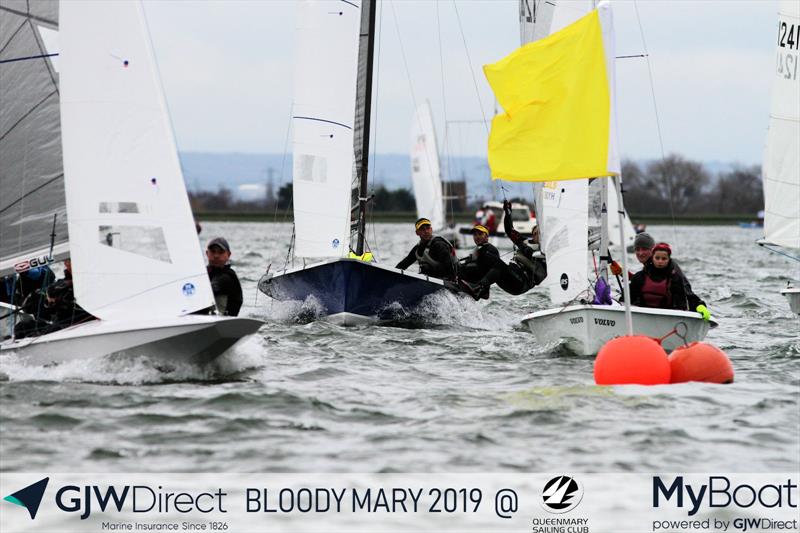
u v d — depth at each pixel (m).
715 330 63.00
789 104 60.75
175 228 42.28
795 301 70.31
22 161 43.50
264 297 83.44
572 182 51.28
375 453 32.59
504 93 43.47
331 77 67.38
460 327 64.12
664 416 36.75
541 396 40.00
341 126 67.38
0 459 31.67
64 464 31.38
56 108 43.62
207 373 43.50
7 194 43.50
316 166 66.94
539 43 43.22
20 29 43.09
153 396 39.03
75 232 41.84
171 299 42.12
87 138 42.00
